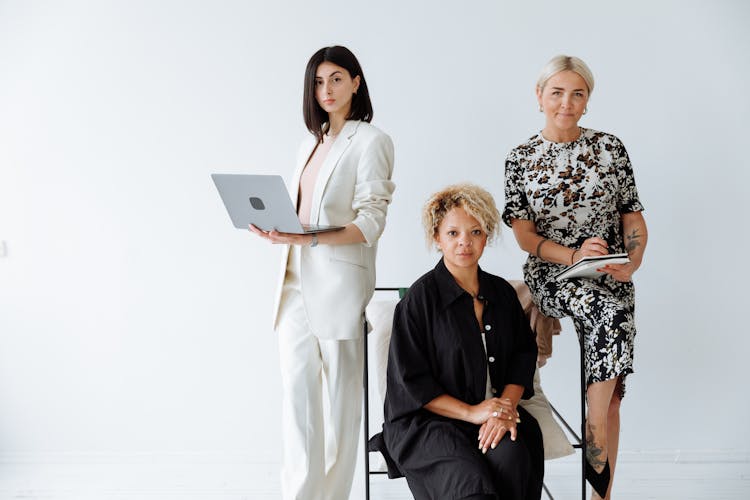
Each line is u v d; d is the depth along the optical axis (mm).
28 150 3127
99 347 3217
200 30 3061
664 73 3023
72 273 3182
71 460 3254
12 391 3248
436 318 2248
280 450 3238
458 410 2176
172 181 3127
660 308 3137
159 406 3242
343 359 2496
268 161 3113
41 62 3090
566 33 3012
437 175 3074
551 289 2537
